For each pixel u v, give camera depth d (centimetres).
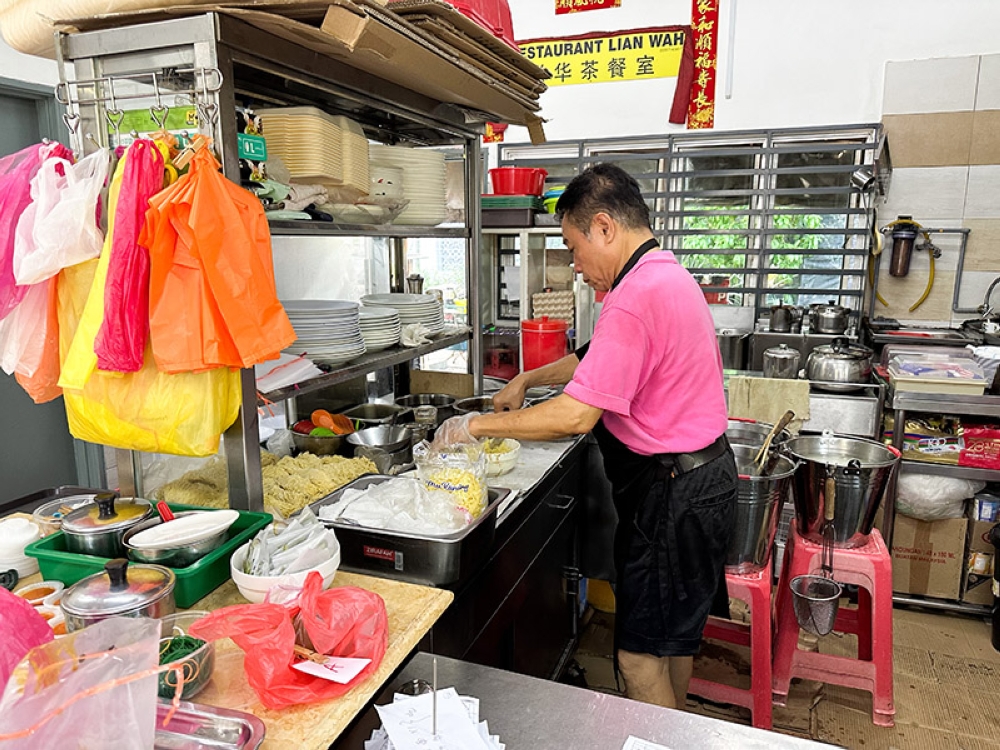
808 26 378
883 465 214
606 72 418
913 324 385
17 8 142
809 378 323
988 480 296
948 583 305
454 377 280
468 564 147
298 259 299
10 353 138
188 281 121
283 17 131
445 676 123
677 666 208
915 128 370
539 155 441
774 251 393
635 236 176
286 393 161
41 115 306
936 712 241
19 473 318
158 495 155
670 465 176
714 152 391
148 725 78
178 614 109
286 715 94
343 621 102
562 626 246
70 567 127
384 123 246
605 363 162
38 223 122
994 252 368
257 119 152
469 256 265
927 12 359
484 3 196
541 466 218
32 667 77
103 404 133
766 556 217
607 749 104
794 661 241
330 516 154
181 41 129
